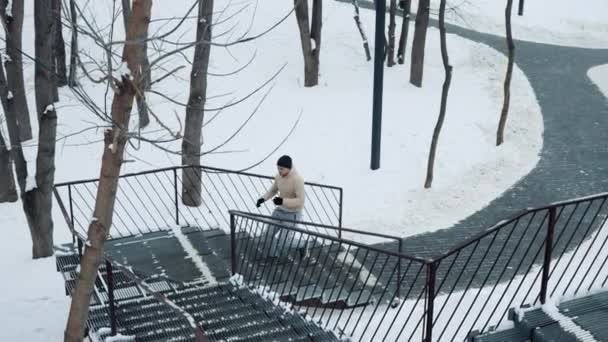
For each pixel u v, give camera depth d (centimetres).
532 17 2967
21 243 1178
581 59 2425
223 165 1509
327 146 1596
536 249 1141
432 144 1415
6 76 1297
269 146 1592
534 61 2350
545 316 589
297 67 2036
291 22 2345
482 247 1167
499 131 1658
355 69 2059
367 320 777
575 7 3170
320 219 1284
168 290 827
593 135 1734
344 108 1783
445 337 672
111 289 655
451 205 1383
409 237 1248
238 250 979
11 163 1328
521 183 1479
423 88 1956
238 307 765
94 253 574
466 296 788
